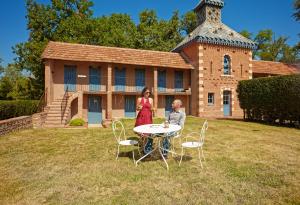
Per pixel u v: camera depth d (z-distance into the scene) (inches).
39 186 208.4
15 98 1467.8
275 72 1056.8
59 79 829.2
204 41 890.7
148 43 1337.4
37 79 1243.8
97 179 222.2
